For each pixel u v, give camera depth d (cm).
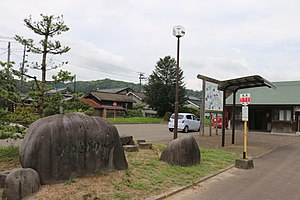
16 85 744
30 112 739
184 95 4453
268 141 1698
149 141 1430
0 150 777
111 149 625
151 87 4447
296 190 628
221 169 813
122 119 3422
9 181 454
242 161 857
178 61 1122
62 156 536
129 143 1046
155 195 530
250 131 2459
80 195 474
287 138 1933
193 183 639
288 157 1107
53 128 539
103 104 4375
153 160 816
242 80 1264
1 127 689
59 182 525
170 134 1920
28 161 506
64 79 764
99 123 618
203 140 1608
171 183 615
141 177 623
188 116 2236
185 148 802
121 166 646
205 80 1830
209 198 554
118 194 499
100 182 545
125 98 4822
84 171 565
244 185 661
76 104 812
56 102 768
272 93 2586
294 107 2266
